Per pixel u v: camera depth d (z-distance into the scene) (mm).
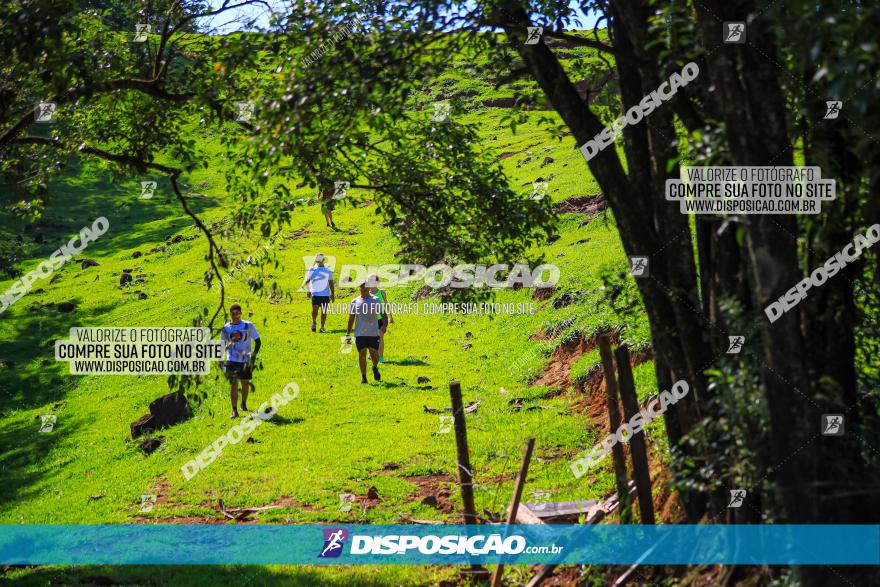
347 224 44844
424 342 25688
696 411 7559
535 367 20406
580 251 27828
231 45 10742
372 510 13727
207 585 11156
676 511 9305
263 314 30250
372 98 8883
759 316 5938
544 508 11875
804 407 5793
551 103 8102
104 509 15516
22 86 11594
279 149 8727
